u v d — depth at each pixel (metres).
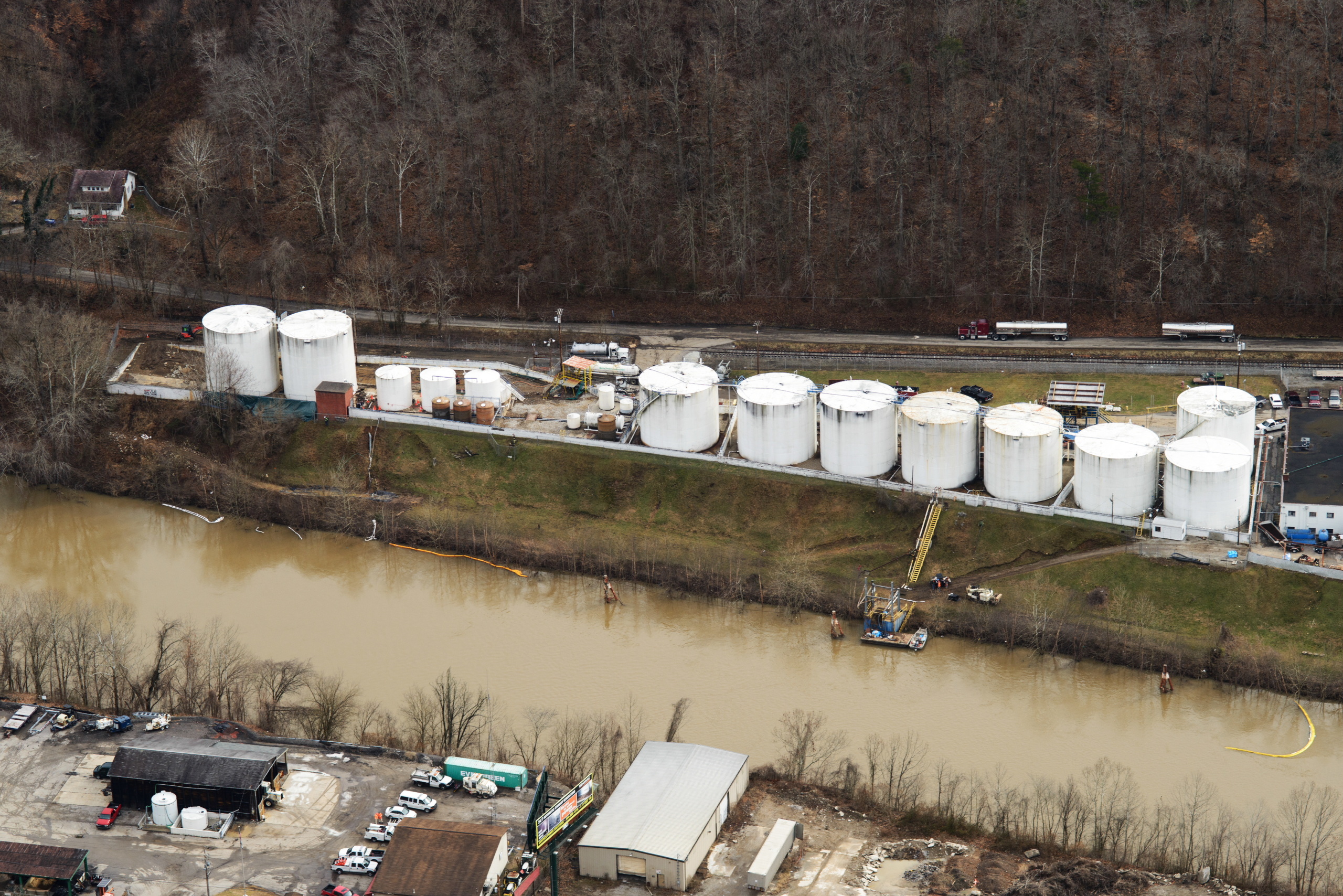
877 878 185.12
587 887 184.75
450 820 191.75
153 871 185.12
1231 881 182.50
